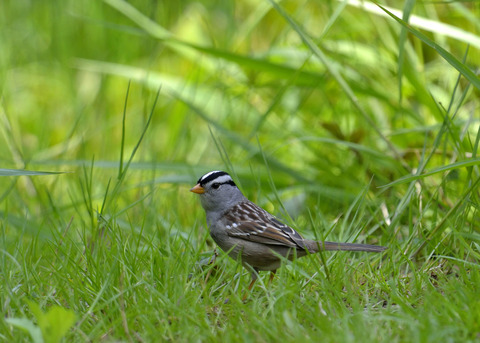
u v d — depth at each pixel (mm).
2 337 5887
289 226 8258
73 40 17328
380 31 12219
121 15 16875
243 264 7945
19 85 17156
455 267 7633
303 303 6336
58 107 16781
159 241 8273
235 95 13742
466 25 12055
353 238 8398
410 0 8523
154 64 16391
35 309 5477
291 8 14992
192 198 11086
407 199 8656
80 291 6836
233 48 13938
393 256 7758
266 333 5605
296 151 12289
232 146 13008
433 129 9852
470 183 8797
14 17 18672
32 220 10273
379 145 11758
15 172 7551
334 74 9789
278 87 13320
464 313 5629
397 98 11578
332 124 11180
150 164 11125
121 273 6672
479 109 11094
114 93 16125
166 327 5836
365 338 5266
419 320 5609
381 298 6898
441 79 12414
